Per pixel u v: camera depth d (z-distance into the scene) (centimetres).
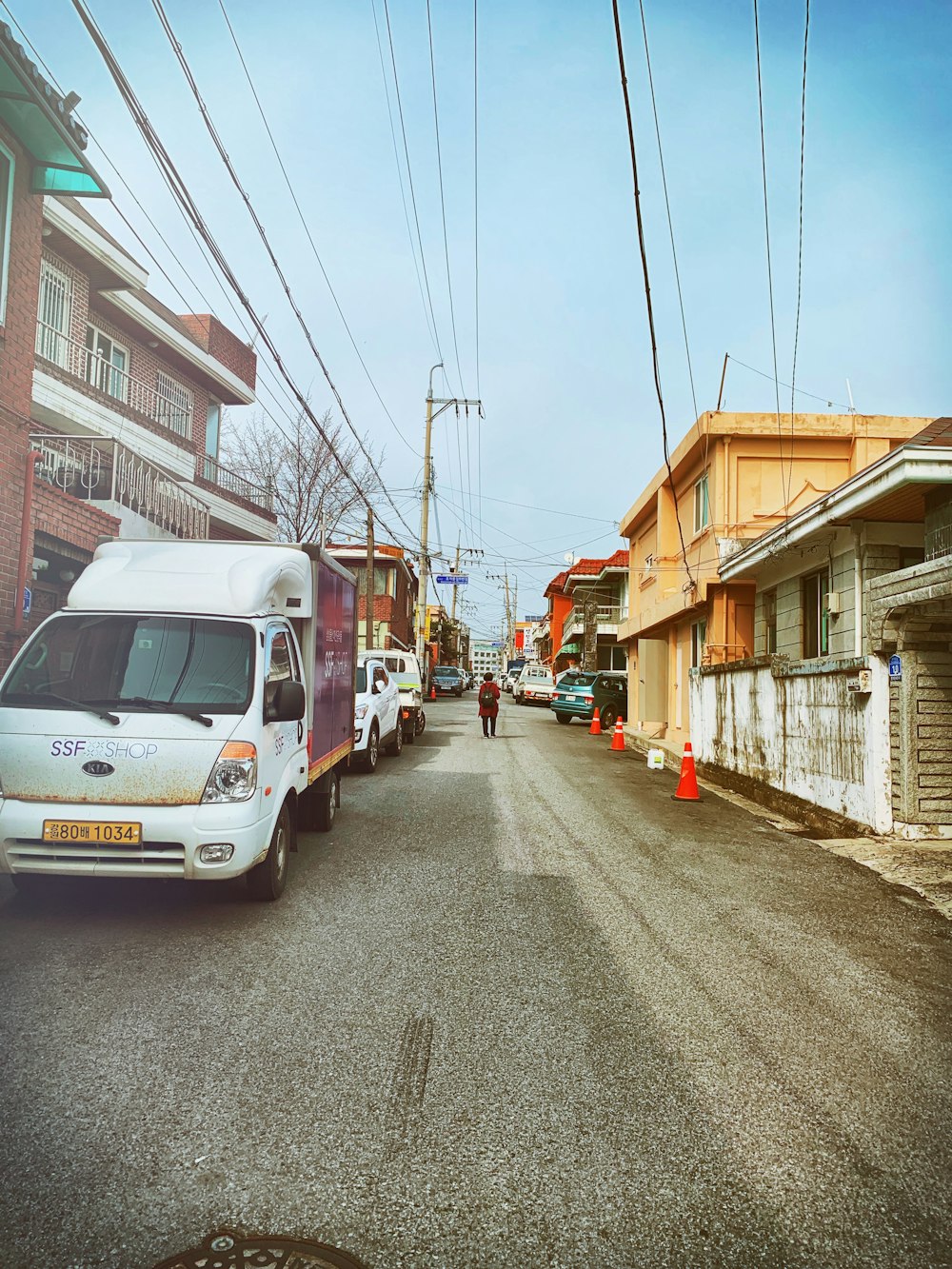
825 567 1379
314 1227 269
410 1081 367
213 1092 350
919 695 913
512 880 729
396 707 1675
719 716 1549
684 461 2022
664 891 712
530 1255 261
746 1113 351
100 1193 281
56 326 1546
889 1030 444
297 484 2828
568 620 4991
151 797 543
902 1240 274
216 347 2159
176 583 638
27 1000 437
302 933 564
